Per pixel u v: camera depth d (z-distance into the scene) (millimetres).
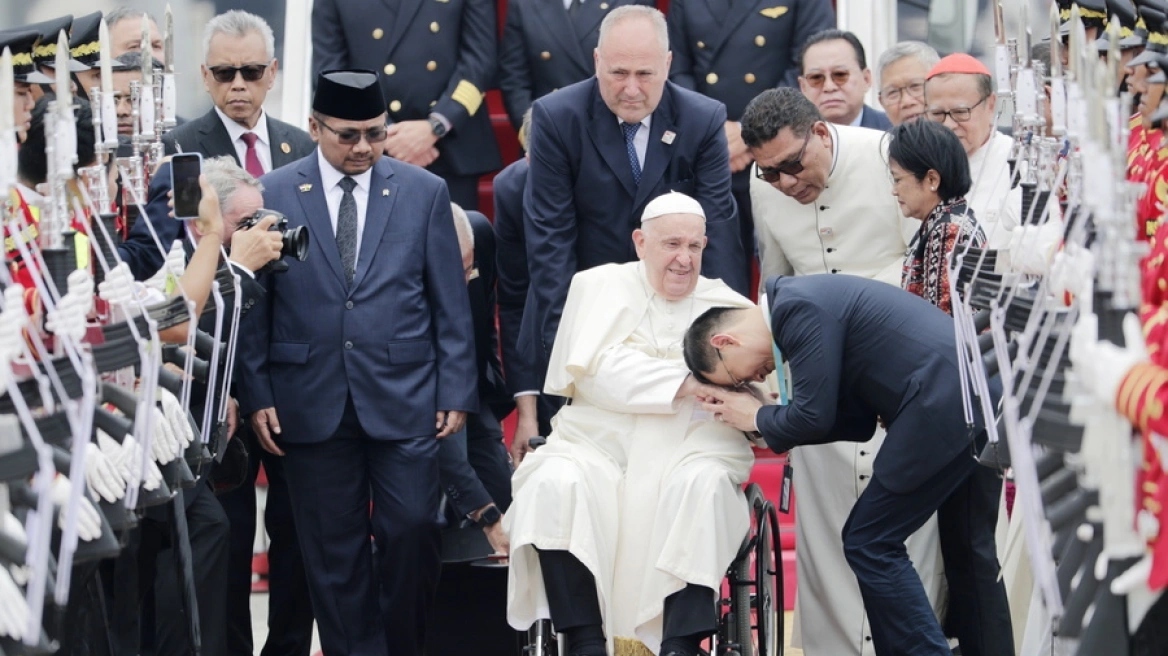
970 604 22672
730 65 30656
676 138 25203
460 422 23625
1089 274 14102
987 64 33062
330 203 23672
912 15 33281
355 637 23484
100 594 18344
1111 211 13594
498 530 24609
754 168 25797
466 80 31297
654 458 22234
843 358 20688
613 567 21891
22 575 13820
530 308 26250
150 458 16469
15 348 13344
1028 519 14672
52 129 15016
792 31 30781
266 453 24984
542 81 31391
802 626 24891
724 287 23719
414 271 23641
